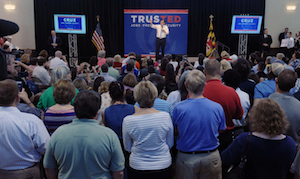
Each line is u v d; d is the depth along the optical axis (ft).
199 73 6.73
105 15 34.50
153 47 35.06
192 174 6.51
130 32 34.68
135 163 6.25
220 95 7.57
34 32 34.04
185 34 34.83
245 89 9.86
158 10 34.17
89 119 5.46
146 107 6.40
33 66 16.03
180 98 8.75
